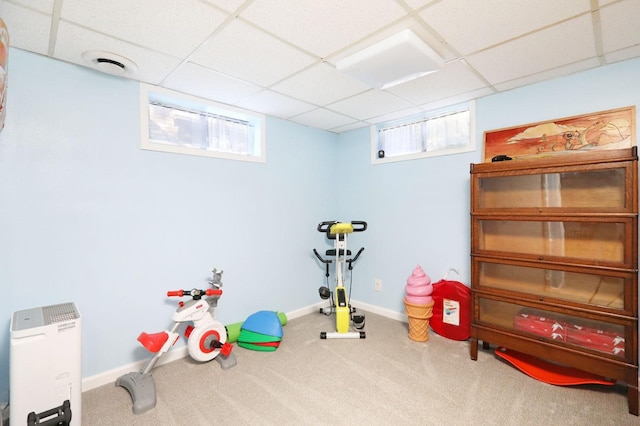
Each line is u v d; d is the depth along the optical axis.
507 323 2.24
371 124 3.44
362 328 3.03
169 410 1.81
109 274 2.12
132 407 1.82
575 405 1.81
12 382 1.42
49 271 1.89
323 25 1.57
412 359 2.39
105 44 1.73
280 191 3.21
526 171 2.04
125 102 2.17
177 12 1.44
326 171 3.70
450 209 2.85
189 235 2.52
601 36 1.69
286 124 3.26
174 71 2.08
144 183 2.27
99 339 2.08
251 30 1.60
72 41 1.69
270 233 3.12
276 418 1.74
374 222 3.47
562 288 2.03
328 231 3.32
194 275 2.55
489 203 2.32
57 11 1.42
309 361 2.38
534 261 2.04
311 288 3.54
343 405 1.85
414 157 3.09
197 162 2.56
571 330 1.95
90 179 2.03
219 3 1.38
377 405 1.84
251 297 2.96
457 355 2.45
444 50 1.84
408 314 2.76
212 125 2.73
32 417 1.40
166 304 2.39
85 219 2.02
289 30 1.61
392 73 1.99
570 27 1.60
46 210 1.87
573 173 1.98
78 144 1.98
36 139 1.84
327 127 3.55
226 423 1.70
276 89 2.41
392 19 1.52
